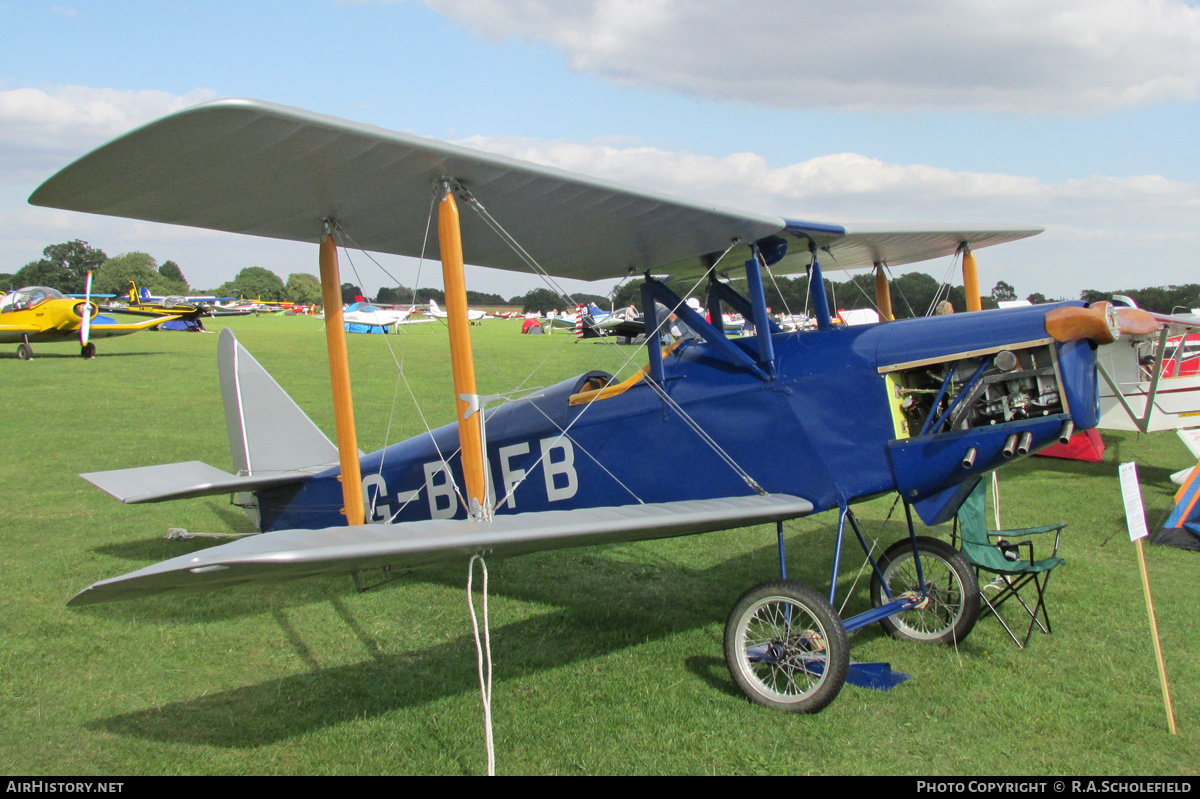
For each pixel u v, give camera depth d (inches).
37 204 131.0
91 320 920.9
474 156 124.7
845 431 163.0
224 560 94.2
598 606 198.7
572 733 133.4
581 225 161.5
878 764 123.9
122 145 110.3
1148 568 228.2
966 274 246.2
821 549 251.1
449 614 191.9
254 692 148.7
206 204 138.1
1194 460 398.6
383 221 155.9
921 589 173.5
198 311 1091.3
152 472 216.8
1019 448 147.7
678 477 179.8
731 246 179.0
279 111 104.1
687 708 142.6
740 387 173.6
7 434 428.5
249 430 236.8
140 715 138.6
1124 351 364.5
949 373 157.4
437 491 214.7
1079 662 163.6
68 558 225.8
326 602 199.8
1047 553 243.9
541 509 199.6
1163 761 125.4
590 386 197.3
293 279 5393.7
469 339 136.3
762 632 164.6
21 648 165.6
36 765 121.9
